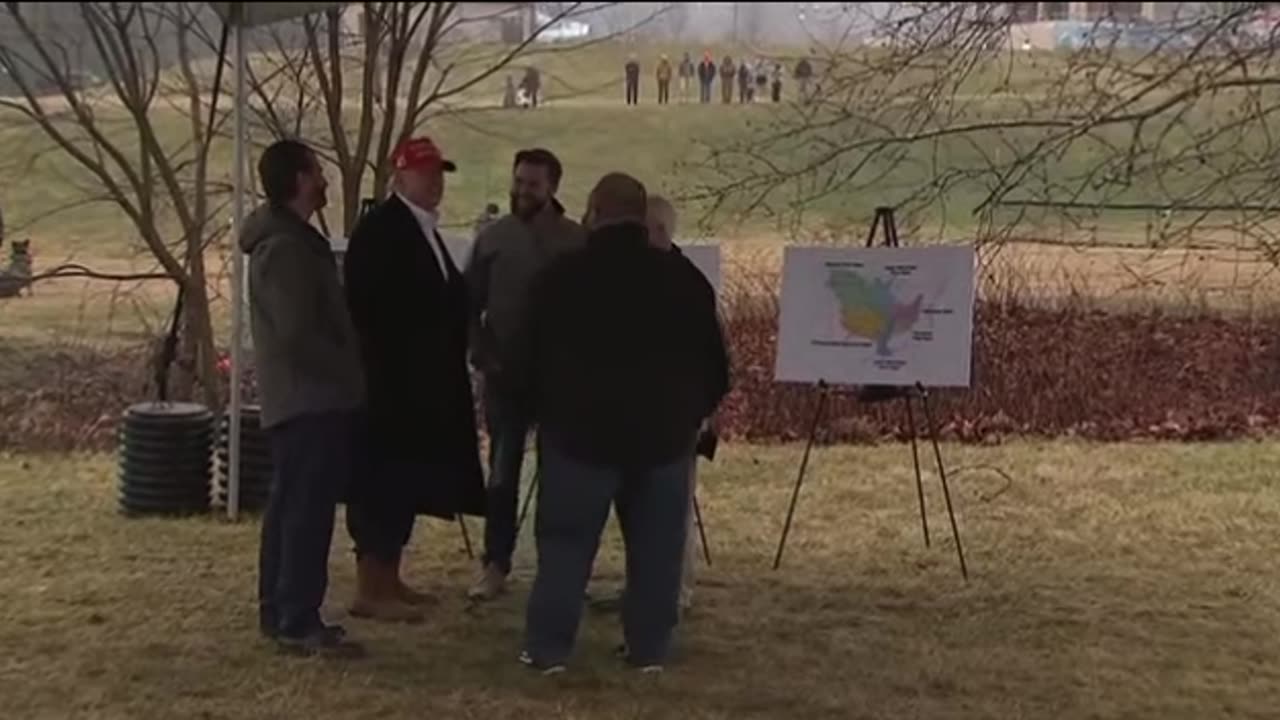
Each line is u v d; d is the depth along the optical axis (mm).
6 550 7824
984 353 12062
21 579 7273
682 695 5742
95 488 9398
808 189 12836
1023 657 6332
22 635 6395
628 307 5492
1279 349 12234
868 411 11656
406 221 6148
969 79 9297
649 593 5887
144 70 10133
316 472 5867
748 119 12484
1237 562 8000
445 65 12664
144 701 5590
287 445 5852
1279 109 7852
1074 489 9828
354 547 7184
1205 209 8039
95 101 11305
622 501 5863
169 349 9586
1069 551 8219
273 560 6168
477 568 7594
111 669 5941
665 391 5559
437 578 7391
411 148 6145
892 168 10273
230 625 6523
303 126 11977
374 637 6355
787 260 7562
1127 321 12438
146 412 8656
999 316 12195
